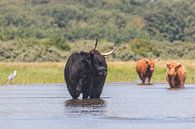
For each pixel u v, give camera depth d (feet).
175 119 193.36
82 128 172.55
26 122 185.78
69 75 269.03
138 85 382.83
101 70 264.72
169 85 368.89
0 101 255.09
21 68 458.50
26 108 225.97
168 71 362.33
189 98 273.54
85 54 266.57
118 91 320.29
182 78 362.94
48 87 353.31
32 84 389.80
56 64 491.72
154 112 212.64
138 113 209.05
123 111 215.10
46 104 241.55
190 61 609.83
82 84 266.36
